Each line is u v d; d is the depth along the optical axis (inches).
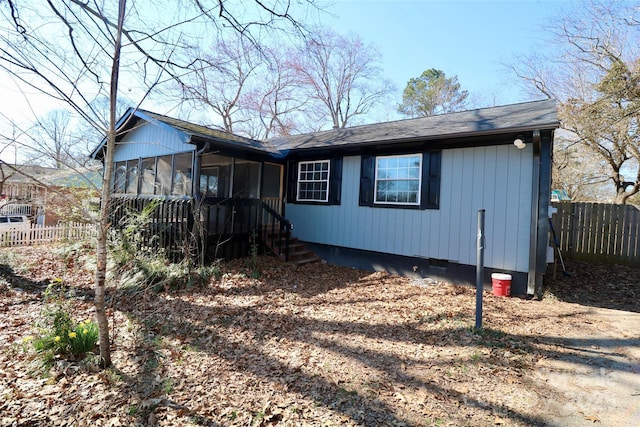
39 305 205.2
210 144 317.4
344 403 111.7
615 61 428.8
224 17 182.9
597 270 315.9
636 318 197.8
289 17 201.8
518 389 119.6
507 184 257.6
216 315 195.5
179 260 296.2
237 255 349.4
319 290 261.6
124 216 343.6
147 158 392.8
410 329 178.5
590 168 579.2
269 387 121.3
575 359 142.9
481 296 174.6
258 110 841.5
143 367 133.3
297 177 411.5
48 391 114.0
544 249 240.2
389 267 324.8
